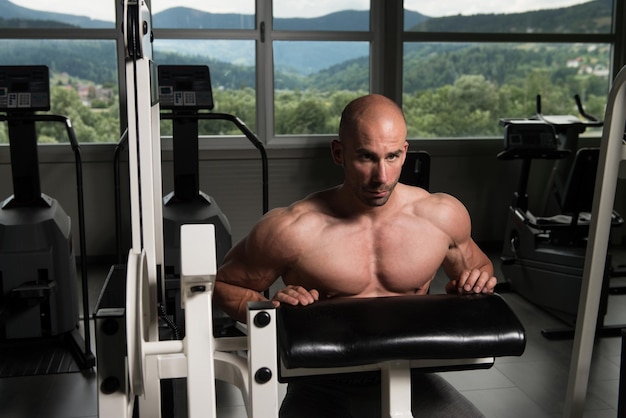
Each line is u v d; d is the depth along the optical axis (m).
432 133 6.14
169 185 5.66
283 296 1.39
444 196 1.67
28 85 3.73
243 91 5.82
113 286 1.45
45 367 3.48
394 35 5.88
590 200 4.09
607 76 6.30
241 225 5.86
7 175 5.41
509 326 1.32
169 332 3.18
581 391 1.89
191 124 3.86
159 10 5.63
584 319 1.84
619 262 5.70
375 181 1.40
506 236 4.77
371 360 1.25
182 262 1.22
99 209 5.58
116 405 1.23
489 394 3.12
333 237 1.56
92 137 5.67
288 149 5.84
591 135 6.35
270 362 1.23
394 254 1.58
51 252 3.65
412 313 1.33
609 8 6.20
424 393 1.61
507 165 6.11
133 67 1.40
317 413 1.52
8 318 3.60
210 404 1.27
